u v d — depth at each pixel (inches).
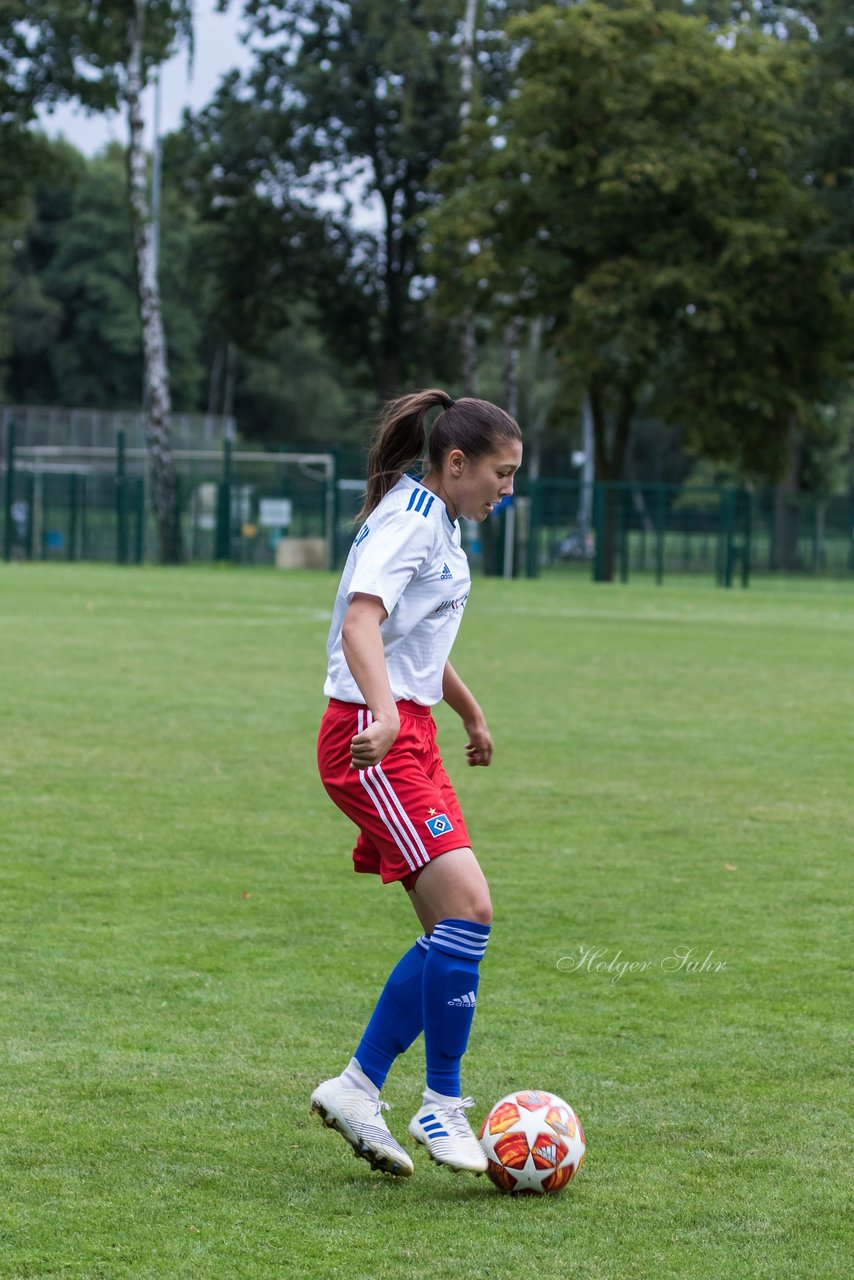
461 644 2652.6
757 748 1534.2
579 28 5236.2
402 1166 502.0
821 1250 454.3
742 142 5423.2
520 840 1067.3
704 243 5452.8
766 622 3486.7
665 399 5782.5
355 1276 431.2
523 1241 458.3
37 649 2380.7
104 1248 448.5
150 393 5718.5
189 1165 514.6
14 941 785.6
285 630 2815.0
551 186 5349.4
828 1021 680.4
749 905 891.4
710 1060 626.5
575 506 5836.6
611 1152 532.1
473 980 503.2
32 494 5836.6
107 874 938.7
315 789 1243.2
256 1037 643.5
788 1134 549.0
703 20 5418.3
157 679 2010.3
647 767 1400.1
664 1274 435.2
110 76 5718.5
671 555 5836.6
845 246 5423.2
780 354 5684.1
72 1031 647.1
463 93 5639.8
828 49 5797.2
